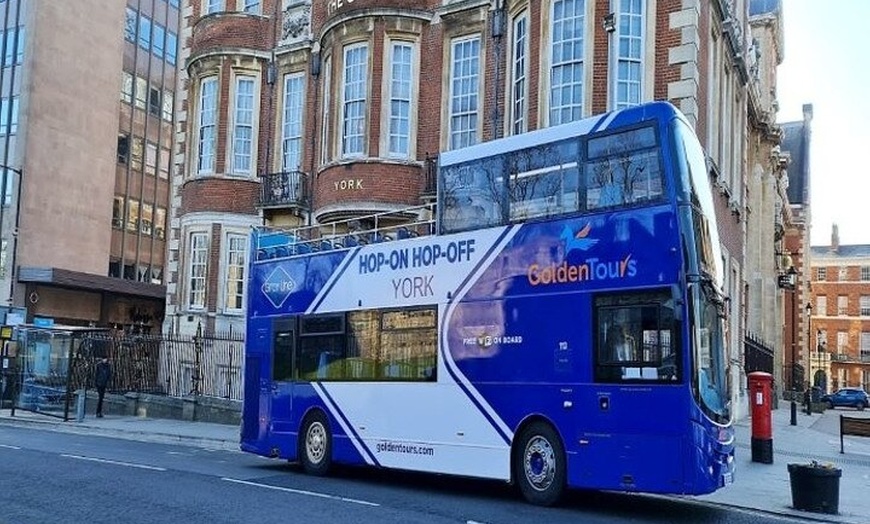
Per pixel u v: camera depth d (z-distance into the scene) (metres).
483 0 22.09
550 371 11.16
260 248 16.66
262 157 27.33
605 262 10.80
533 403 11.28
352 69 23.58
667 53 18.34
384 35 23.03
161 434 21.16
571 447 10.78
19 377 27.98
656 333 10.18
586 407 10.68
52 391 27.72
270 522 9.39
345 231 23.36
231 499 11.00
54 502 10.49
